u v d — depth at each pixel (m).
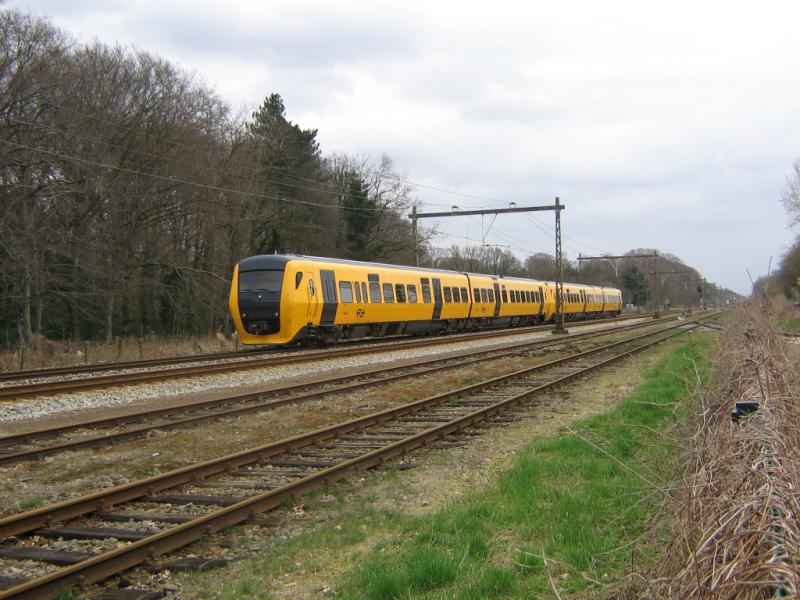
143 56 37.22
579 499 6.90
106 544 6.10
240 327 26.03
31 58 28.41
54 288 33.69
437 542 6.07
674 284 126.25
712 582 2.97
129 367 21.17
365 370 20.64
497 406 12.91
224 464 8.55
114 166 33.47
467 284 39.53
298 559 5.91
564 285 56.50
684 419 8.72
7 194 29.34
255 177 44.66
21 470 8.88
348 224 56.22
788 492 3.23
